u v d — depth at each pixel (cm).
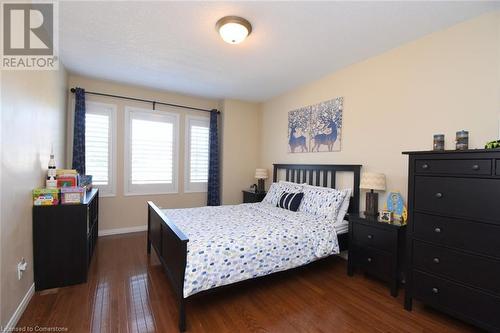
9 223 164
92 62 310
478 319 163
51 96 267
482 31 201
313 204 304
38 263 217
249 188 493
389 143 267
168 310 194
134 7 197
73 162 355
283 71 330
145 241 362
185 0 188
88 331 168
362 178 268
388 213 240
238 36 220
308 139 377
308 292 229
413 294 197
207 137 479
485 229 160
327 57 286
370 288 238
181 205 456
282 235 227
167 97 436
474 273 165
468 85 208
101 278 244
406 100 251
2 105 154
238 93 435
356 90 303
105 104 387
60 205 223
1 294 152
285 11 200
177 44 258
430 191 187
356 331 175
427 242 189
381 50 268
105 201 392
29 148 203
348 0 185
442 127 224
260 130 500
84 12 204
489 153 158
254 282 248
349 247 263
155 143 430
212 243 194
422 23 215
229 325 179
